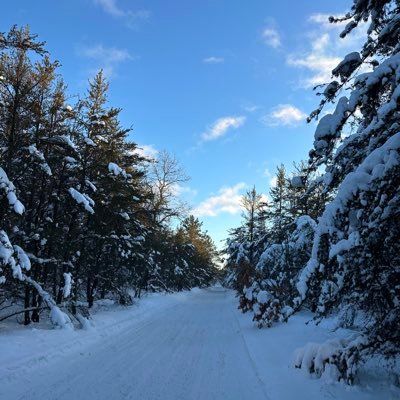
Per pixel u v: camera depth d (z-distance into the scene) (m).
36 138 12.15
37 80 12.77
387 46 6.12
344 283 5.59
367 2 6.29
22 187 13.34
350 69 6.36
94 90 16.27
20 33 10.30
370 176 4.86
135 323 15.97
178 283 46.12
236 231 32.88
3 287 12.03
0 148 11.64
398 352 5.88
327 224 5.31
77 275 15.41
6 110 12.06
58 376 7.69
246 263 21.05
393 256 5.32
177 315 20.22
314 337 10.39
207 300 35.44
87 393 6.79
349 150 5.90
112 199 16.94
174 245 43.56
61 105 13.80
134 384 7.42
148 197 20.67
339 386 6.34
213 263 87.12
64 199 14.27
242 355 10.23
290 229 15.52
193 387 7.34
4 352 8.52
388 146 4.73
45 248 14.05
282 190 21.64
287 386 6.95
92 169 15.42
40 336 10.41
